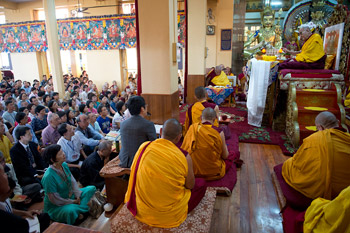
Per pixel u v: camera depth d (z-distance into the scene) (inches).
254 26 533.0
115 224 79.4
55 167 115.3
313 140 94.8
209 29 404.5
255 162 142.7
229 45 408.8
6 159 150.3
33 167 152.6
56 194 113.3
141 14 157.8
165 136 79.0
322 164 90.4
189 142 113.1
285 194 99.0
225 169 122.6
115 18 391.2
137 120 104.2
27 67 463.5
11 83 429.7
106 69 442.6
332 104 165.3
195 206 87.4
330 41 235.8
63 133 160.1
